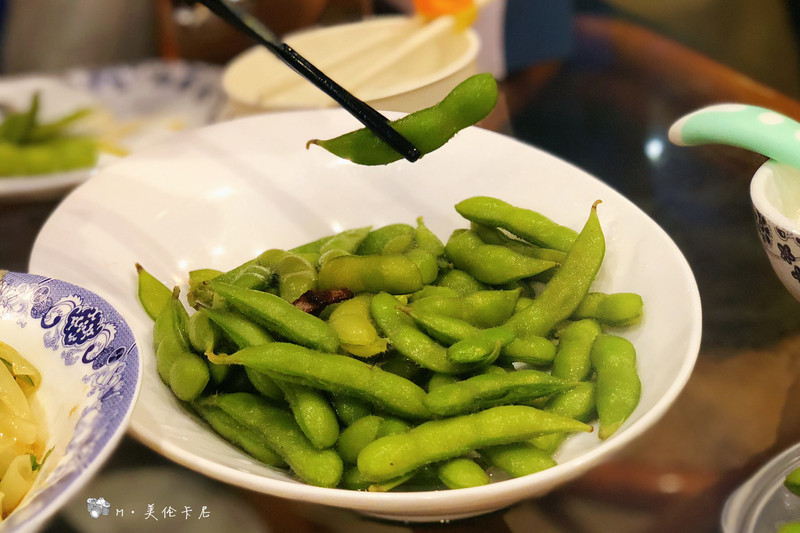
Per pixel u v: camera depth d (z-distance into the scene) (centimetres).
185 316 38
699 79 50
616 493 34
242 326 36
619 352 35
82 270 40
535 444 33
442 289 38
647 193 44
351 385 34
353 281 38
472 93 35
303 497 32
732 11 58
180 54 78
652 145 46
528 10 55
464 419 33
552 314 37
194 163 45
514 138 46
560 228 39
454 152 44
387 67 51
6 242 50
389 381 34
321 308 37
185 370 35
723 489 33
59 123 64
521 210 40
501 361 36
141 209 43
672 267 37
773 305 38
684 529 33
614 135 48
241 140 46
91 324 35
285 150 45
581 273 37
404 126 35
